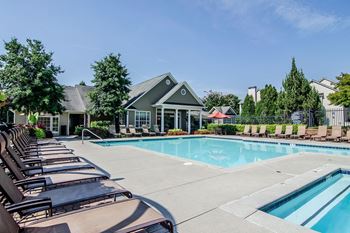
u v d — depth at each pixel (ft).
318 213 15.65
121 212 9.21
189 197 14.75
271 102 97.91
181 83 84.12
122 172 21.48
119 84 68.54
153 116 83.71
